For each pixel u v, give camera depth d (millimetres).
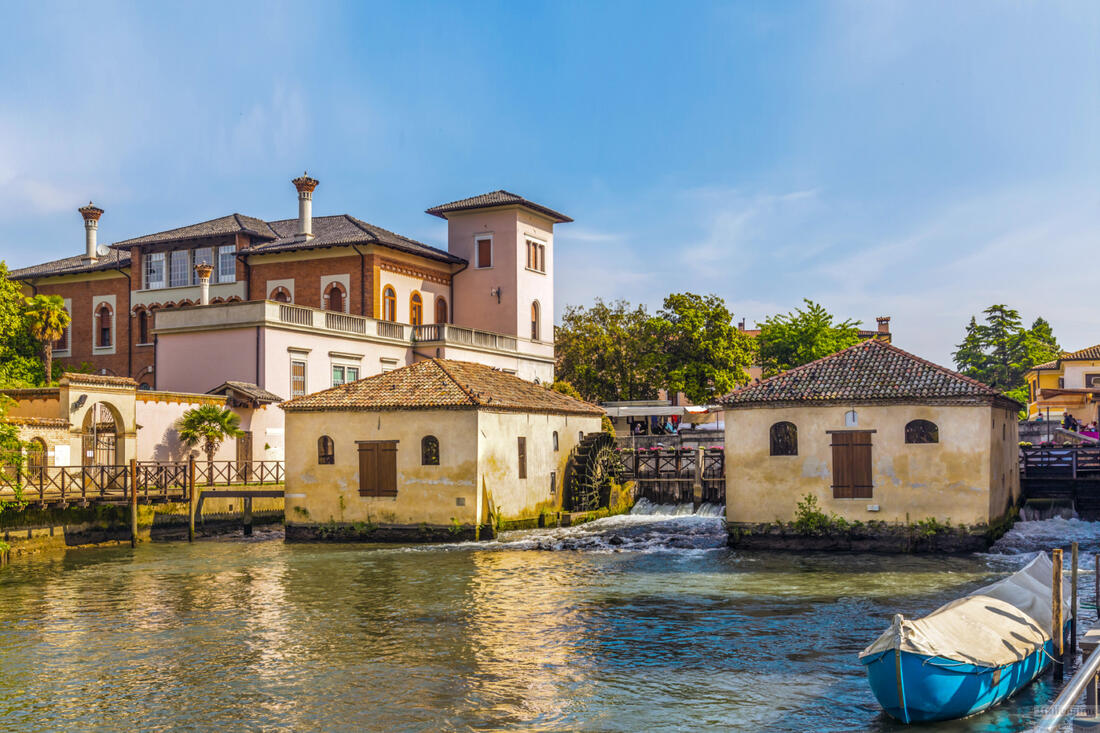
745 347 74312
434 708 16906
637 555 34438
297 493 40281
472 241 67688
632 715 16438
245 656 20438
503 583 28875
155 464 41188
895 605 24766
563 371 77500
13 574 31500
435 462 38812
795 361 84500
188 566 33000
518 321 66625
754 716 16297
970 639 16469
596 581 29031
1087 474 40781
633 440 59812
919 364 34938
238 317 51062
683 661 19688
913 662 15344
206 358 52062
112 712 16922
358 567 32312
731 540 35281
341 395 40656
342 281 60219
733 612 24234
